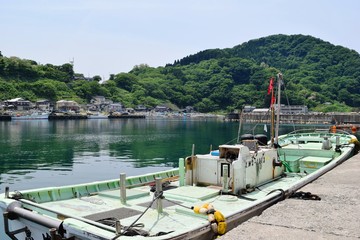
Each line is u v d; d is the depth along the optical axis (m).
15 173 23.55
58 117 117.75
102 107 148.38
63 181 20.77
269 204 7.71
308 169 12.34
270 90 13.05
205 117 157.12
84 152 35.06
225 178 8.71
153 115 157.50
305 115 106.62
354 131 21.64
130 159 30.41
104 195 8.73
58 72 156.12
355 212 6.21
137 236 5.34
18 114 113.38
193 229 5.79
